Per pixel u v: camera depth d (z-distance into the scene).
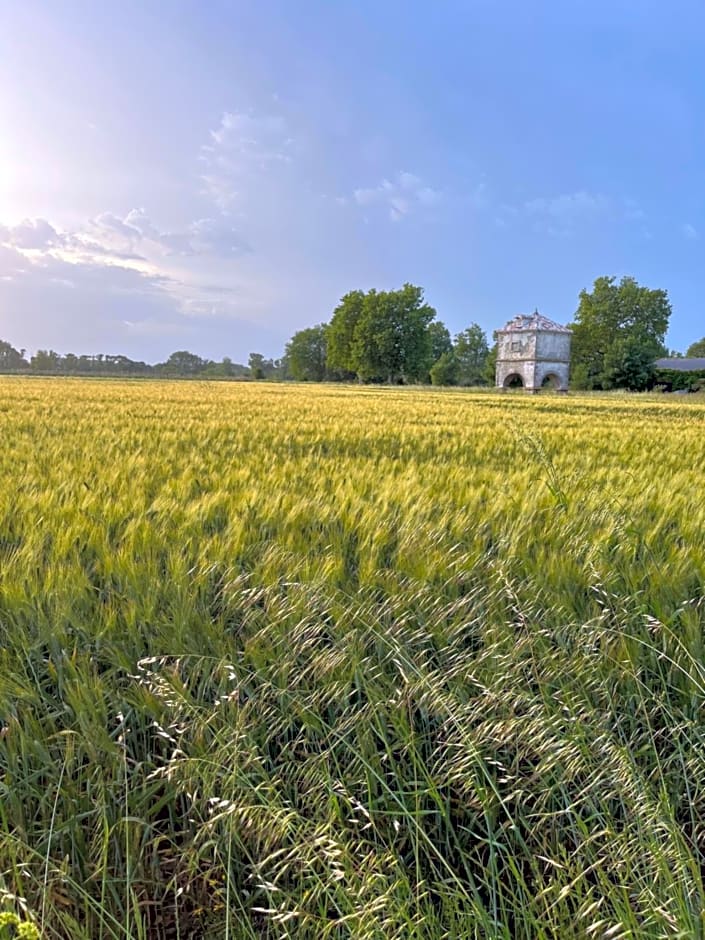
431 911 1.45
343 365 89.44
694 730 1.92
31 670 2.10
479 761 1.69
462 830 1.80
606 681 2.07
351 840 1.59
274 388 42.09
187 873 1.67
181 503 3.52
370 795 1.72
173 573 2.41
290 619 2.18
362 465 5.57
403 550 2.71
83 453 5.58
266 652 2.07
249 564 2.65
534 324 65.44
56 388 26.64
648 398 41.31
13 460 5.10
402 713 1.91
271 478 4.35
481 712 1.95
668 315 72.69
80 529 2.86
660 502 3.72
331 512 3.35
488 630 2.24
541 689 1.99
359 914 1.32
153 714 1.89
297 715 1.95
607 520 3.19
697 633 2.17
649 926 1.40
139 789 1.78
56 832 1.62
